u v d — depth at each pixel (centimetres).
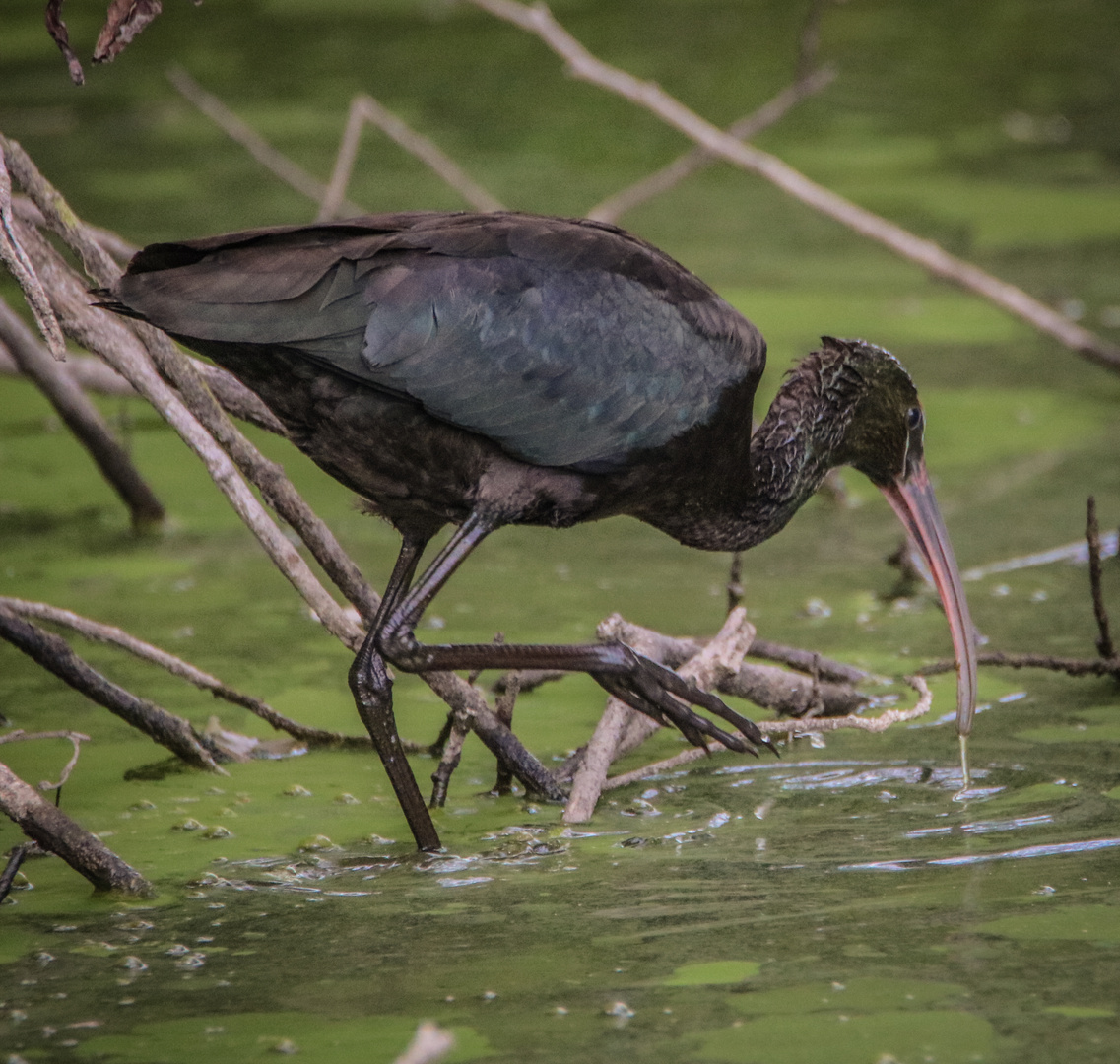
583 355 891
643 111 3203
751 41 3709
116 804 1010
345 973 779
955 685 1175
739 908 842
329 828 975
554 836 952
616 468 927
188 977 779
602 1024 724
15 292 2102
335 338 843
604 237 920
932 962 775
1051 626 1273
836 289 2183
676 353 920
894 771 1041
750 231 2492
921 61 3647
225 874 905
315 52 3725
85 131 3103
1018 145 2952
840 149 2927
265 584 1396
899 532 1533
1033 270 2244
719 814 982
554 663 921
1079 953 781
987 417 1773
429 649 900
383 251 860
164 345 967
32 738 941
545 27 1580
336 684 1196
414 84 3428
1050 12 4156
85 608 1331
